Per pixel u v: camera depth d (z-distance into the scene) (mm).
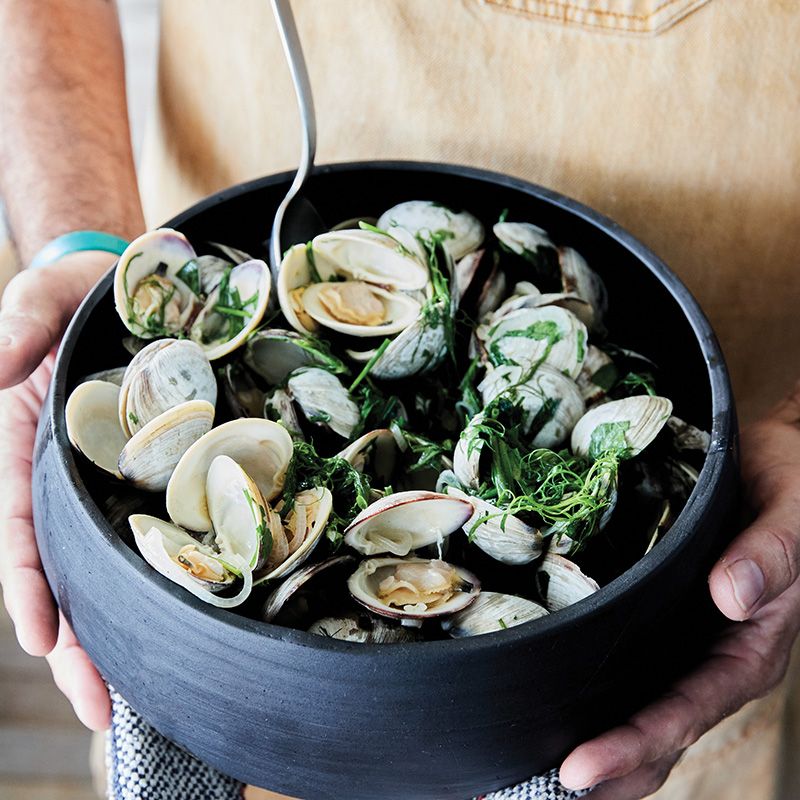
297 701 621
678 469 724
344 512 692
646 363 774
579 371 740
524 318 752
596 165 894
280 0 737
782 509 745
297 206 791
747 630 808
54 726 1553
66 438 671
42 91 980
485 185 801
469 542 684
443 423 744
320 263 766
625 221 911
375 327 744
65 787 1514
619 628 630
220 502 674
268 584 660
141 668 653
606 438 702
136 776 758
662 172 888
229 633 614
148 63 1853
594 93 871
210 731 652
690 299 738
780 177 878
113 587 640
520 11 854
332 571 669
